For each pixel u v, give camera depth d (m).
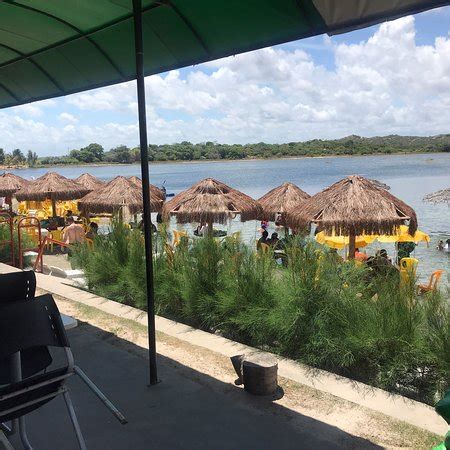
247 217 12.24
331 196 8.98
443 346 4.38
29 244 11.16
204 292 6.21
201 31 4.32
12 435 3.13
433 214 24.06
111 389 3.89
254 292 5.80
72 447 3.05
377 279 5.53
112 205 15.21
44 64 5.98
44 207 23.00
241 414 3.50
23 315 2.36
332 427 3.34
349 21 3.48
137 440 3.14
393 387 4.45
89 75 5.84
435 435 3.26
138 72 3.73
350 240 8.94
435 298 4.82
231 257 6.34
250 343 5.70
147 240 3.87
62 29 4.86
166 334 5.35
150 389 3.89
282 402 3.72
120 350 4.79
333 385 4.12
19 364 2.71
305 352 5.00
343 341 4.79
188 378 4.12
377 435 3.25
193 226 12.45
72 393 3.80
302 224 8.95
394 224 8.43
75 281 8.60
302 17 3.62
